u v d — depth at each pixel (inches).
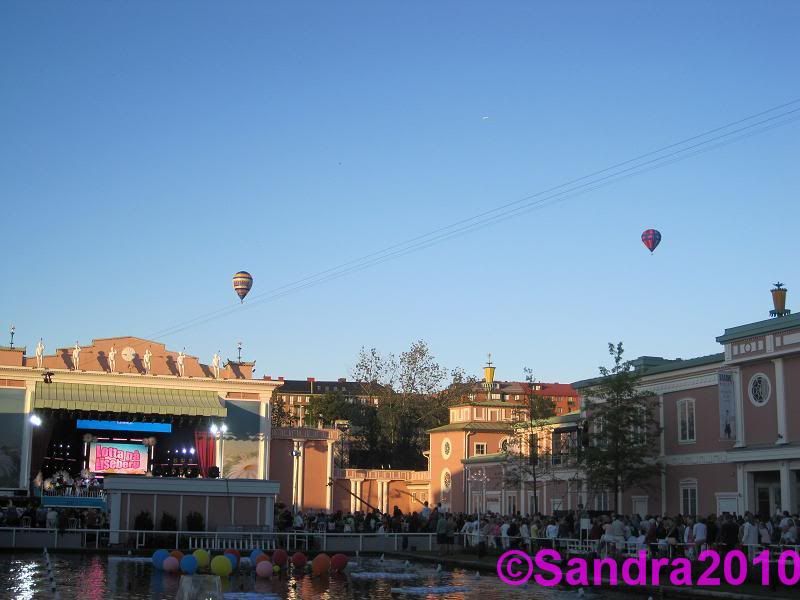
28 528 1675.7
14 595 1019.9
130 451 2544.3
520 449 2369.6
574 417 2258.9
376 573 1434.5
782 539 1188.5
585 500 2167.8
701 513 1759.4
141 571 1339.8
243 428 2642.7
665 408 1891.0
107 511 2034.9
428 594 1144.2
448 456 2979.8
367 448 3759.8
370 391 3836.1
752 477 1651.1
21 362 2449.6
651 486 1893.5
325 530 1924.2
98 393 2474.2
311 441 2898.6
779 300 1753.2
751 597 1000.2
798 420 1536.7
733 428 1653.5
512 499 2564.0
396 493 3186.5
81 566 1403.8
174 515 1894.7
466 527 1857.8
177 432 2728.8
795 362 1552.7
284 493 2824.8
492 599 1091.3
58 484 2358.5
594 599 1096.2
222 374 2667.3
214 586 800.3
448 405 3799.2
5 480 2345.0
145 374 2546.8
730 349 1680.6
